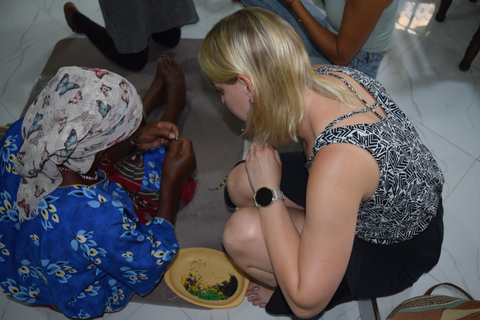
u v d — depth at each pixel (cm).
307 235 82
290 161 128
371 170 79
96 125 92
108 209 102
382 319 139
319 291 83
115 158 112
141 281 121
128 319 142
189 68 203
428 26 212
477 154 171
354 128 80
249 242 113
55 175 94
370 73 160
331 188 77
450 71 195
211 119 185
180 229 158
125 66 201
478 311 99
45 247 100
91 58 211
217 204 163
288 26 84
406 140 87
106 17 166
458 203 160
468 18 213
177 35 204
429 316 109
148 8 171
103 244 102
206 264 146
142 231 117
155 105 184
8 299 148
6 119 194
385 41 148
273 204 99
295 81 82
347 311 141
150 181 143
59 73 96
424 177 90
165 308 143
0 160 106
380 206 89
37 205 98
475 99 186
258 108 87
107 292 128
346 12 132
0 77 210
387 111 88
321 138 81
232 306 137
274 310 118
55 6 238
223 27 84
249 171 106
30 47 221
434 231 106
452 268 147
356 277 106
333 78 93
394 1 134
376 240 108
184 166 136
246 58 81
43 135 89
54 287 111
